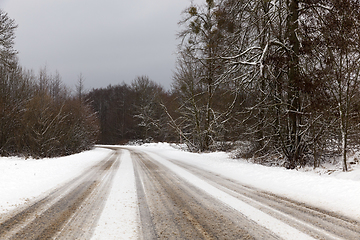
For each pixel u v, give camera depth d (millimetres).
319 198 5762
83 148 29891
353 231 3838
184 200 5668
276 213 4727
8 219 4297
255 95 13367
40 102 20172
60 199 5680
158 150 26016
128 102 59188
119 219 4324
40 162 13719
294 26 11227
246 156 14445
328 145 11070
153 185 7414
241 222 4219
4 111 19734
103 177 8875
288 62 10656
